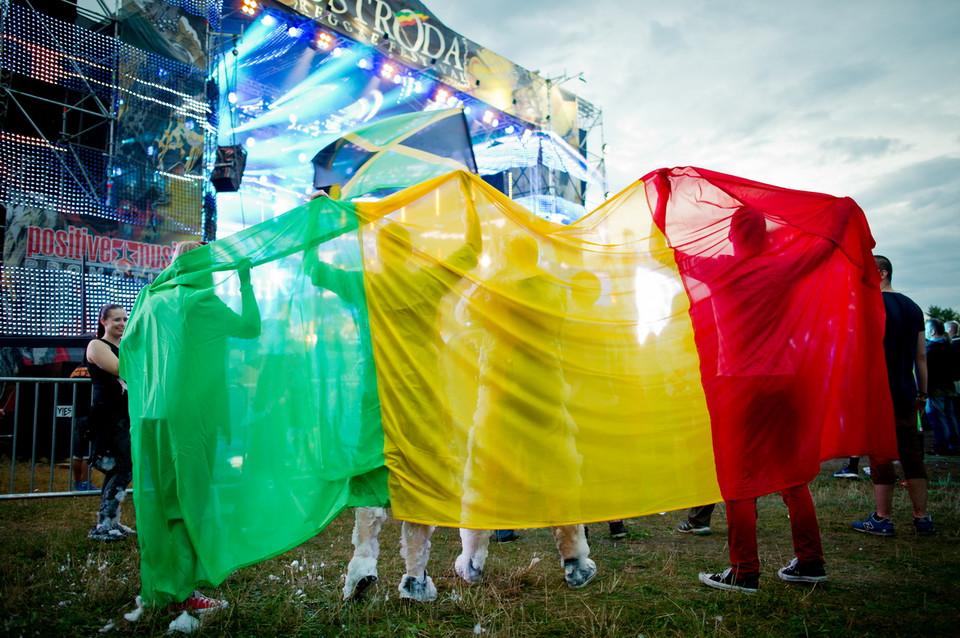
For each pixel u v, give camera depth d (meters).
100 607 3.19
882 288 4.73
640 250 3.79
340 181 4.41
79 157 11.13
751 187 3.84
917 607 3.06
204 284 3.28
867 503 5.59
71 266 10.73
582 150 23.28
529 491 3.35
